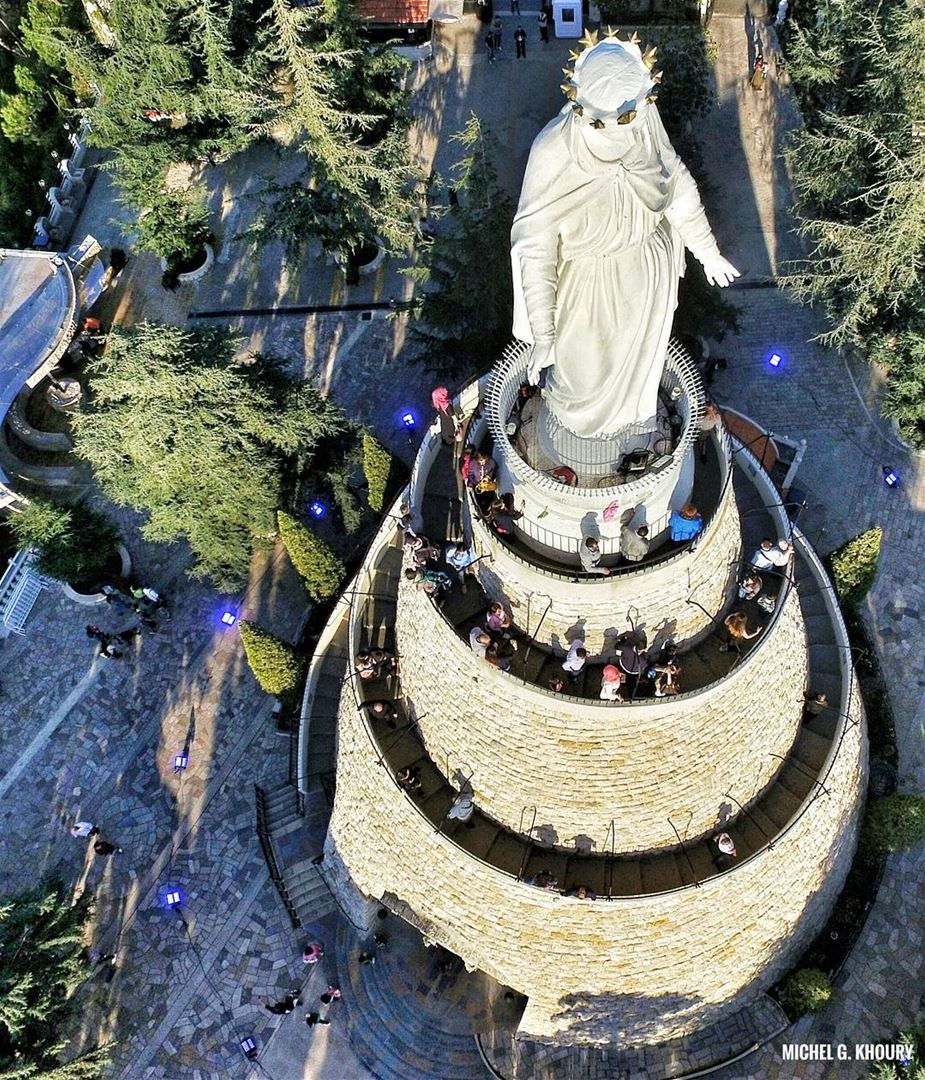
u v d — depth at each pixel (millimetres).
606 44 16312
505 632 25766
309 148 44188
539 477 22234
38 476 48469
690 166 49094
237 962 36281
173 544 46031
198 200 51312
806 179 45344
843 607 37688
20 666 43688
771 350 47125
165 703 42125
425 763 29906
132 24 48375
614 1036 31547
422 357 44312
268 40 49594
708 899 27750
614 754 25391
